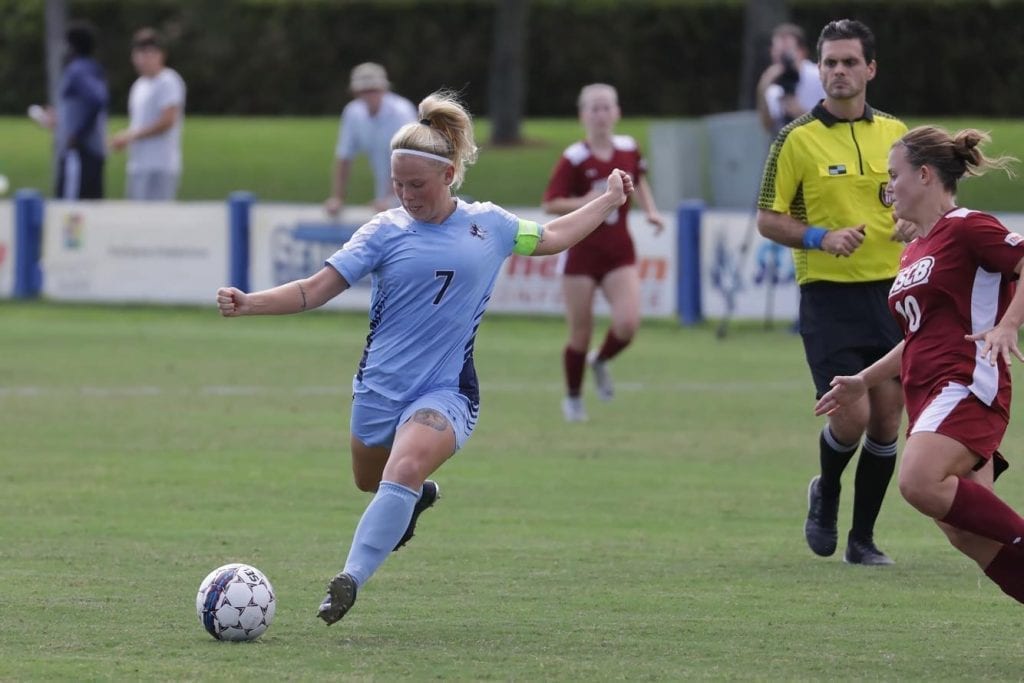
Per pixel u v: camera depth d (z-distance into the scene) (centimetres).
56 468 3691
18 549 2795
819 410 2364
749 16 9888
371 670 1989
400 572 2672
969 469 2111
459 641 2167
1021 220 6581
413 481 2152
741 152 7412
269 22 14250
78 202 7581
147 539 2906
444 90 2306
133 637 2161
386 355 2234
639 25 13662
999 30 12962
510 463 3875
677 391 5197
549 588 2552
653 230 7062
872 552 2817
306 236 7188
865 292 2831
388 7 14075
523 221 2298
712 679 1967
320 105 14350
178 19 14412
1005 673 2014
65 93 7656
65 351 6044
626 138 4594
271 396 4966
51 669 1975
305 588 2519
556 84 13938
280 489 3459
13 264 7700
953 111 13138
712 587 2580
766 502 3419
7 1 14538
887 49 13012
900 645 2173
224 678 1936
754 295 6925
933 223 2188
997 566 2091
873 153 2852
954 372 2114
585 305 4541
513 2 11912
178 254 7481
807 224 2878
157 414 4566
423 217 2230
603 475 3722
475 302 2245
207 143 12531
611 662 2053
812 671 2017
